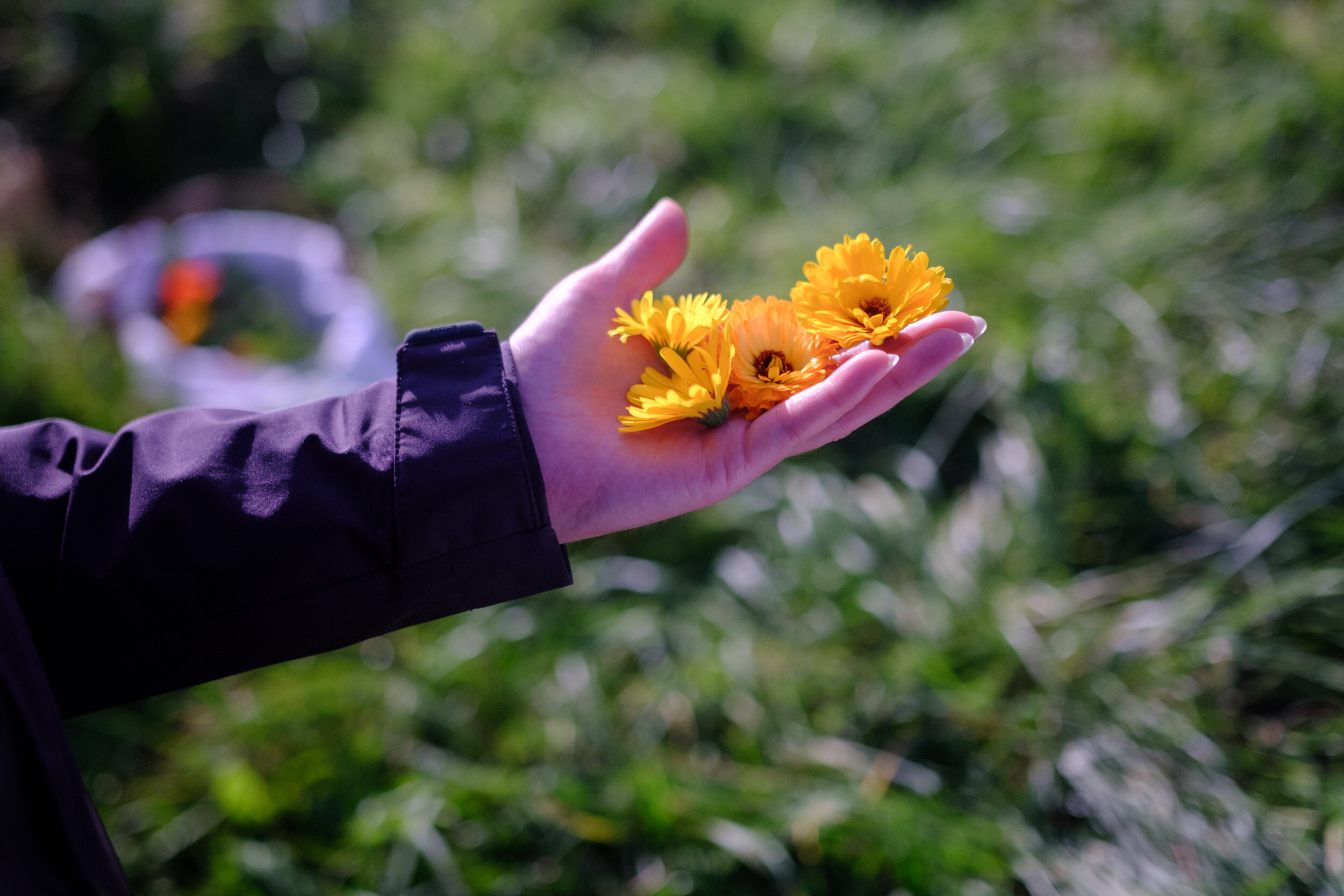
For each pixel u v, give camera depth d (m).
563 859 1.71
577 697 1.93
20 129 3.33
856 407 1.02
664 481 1.02
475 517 0.89
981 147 3.11
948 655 1.94
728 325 1.02
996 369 2.42
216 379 2.57
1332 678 1.82
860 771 1.81
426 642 2.05
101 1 3.49
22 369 2.33
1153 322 2.46
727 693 1.94
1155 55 3.27
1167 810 1.66
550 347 1.12
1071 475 2.23
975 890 1.60
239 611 0.86
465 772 1.84
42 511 0.85
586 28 3.96
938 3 3.98
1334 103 2.81
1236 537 2.08
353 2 4.07
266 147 3.63
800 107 3.38
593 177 3.27
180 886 1.72
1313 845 1.61
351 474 0.89
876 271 1.02
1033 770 1.78
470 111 3.57
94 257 2.98
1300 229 2.61
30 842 0.74
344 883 1.71
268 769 1.85
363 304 2.82
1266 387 2.28
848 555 2.13
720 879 1.66
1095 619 1.99
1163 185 2.81
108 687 0.86
